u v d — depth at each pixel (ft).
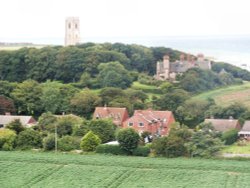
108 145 580.30
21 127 644.69
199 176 477.77
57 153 581.12
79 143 602.03
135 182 467.11
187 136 577.84
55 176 486.38
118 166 513.04
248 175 479.00
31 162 527.81
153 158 552.00
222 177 473.26
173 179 472.44
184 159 545.44
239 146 629.51
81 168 506.48
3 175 490.49
